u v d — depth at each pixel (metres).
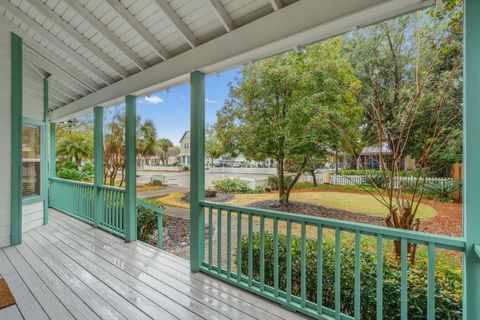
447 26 2.46
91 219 5.11
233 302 2.34
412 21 2.80
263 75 3.67
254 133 3.79
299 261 2.55
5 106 3.89
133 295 2.45
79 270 2.99
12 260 3.28
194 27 2.76
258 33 2.29
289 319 2.09
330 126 3.15
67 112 5.71
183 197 9.14
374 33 3.04
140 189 10.95
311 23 1.98
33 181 4.84
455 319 1.74
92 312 2.17
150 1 2.68
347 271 2.20
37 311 2.17
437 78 2.57
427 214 2.59
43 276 2.83
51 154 6.80
